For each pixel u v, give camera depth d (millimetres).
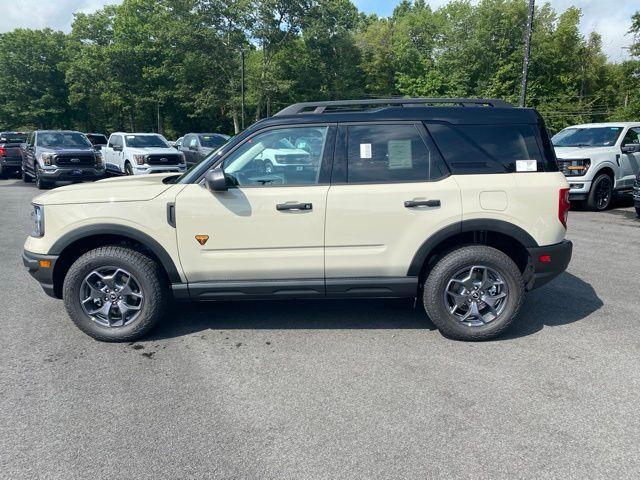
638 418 2945
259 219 3912
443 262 3994
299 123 4000
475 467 2529
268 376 3533
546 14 42875
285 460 2609
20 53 54156
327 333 4309
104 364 3740
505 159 3973
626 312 4730
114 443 2768
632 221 9562
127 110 48000
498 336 4113
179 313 4844
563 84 43094
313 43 42812
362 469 2527
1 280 5926
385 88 49562
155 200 3934
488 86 42562
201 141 19469
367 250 3982
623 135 11078
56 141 15500
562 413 3006
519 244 4125
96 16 49406
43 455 2664
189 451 2693
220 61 41406
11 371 3629
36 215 4125
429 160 3973
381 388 3336
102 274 4094
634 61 26359
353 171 3965
